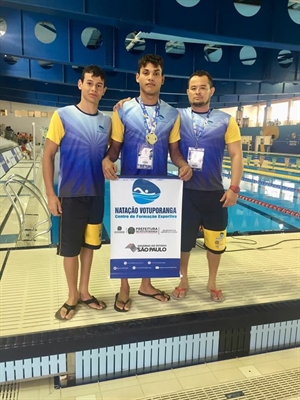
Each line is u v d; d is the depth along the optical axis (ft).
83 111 6.64
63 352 6.41
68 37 18.51
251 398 6.23
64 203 6.73
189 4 12.10
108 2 11.27
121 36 19.74
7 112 75.31
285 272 9.95
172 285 8.93
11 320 6.93
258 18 13.01
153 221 7.18
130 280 9.22
